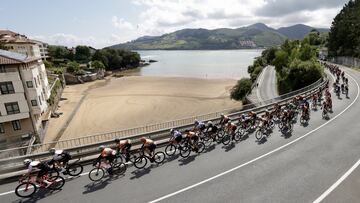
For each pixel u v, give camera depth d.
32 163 9.55
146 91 62.50
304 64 38.19
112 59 131.50
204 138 14.85
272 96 34.75
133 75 104.31
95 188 10.14
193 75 95.06
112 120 39.12
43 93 41.25
